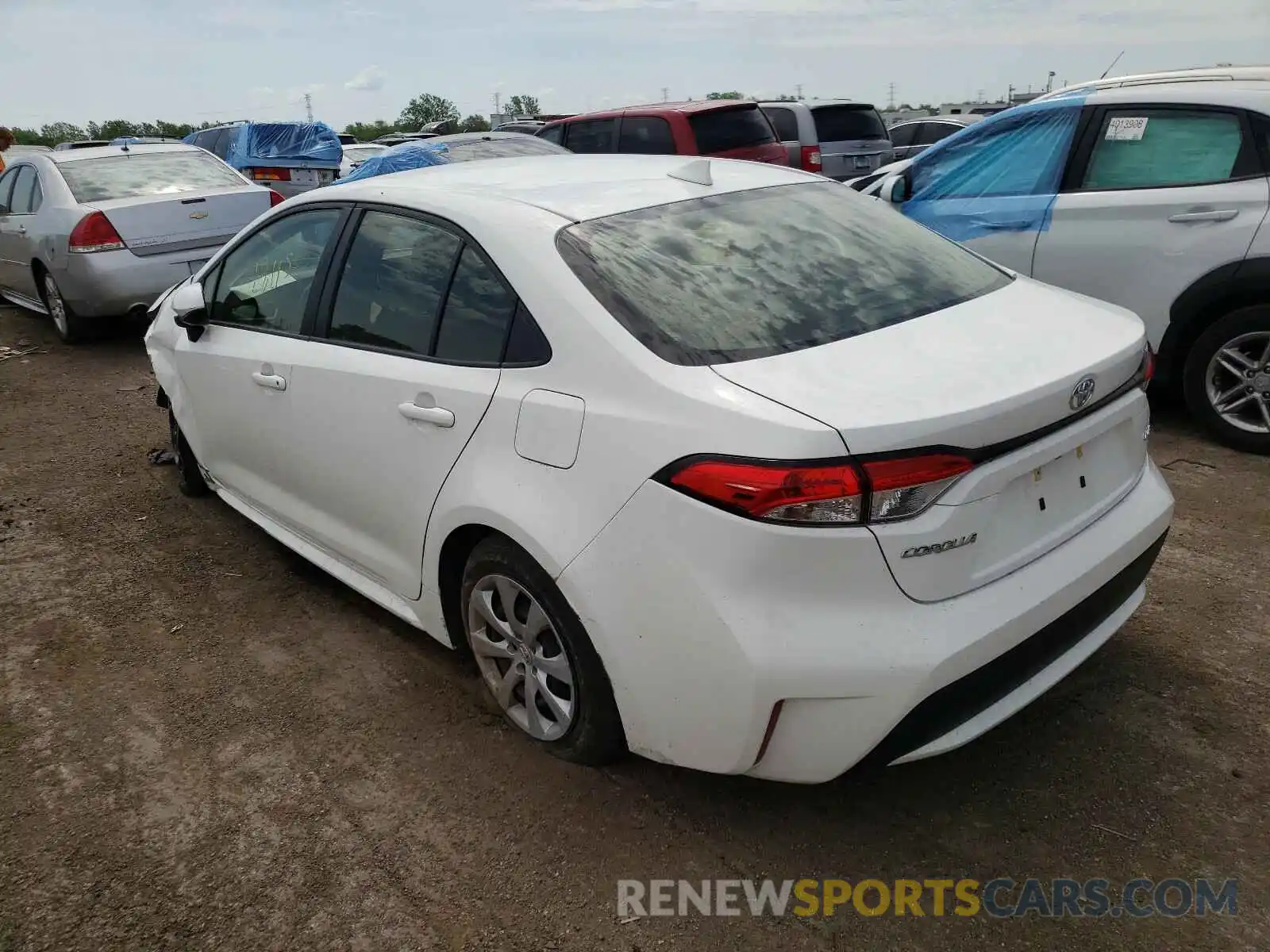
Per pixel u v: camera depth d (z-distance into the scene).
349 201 3.30
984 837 2.43
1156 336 4.92
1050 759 2.69
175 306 3.86
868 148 13.12
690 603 2.12
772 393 2.11
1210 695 2.92
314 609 3.75
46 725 3.08
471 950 2.19
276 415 3.46
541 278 2.51
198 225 7.71
